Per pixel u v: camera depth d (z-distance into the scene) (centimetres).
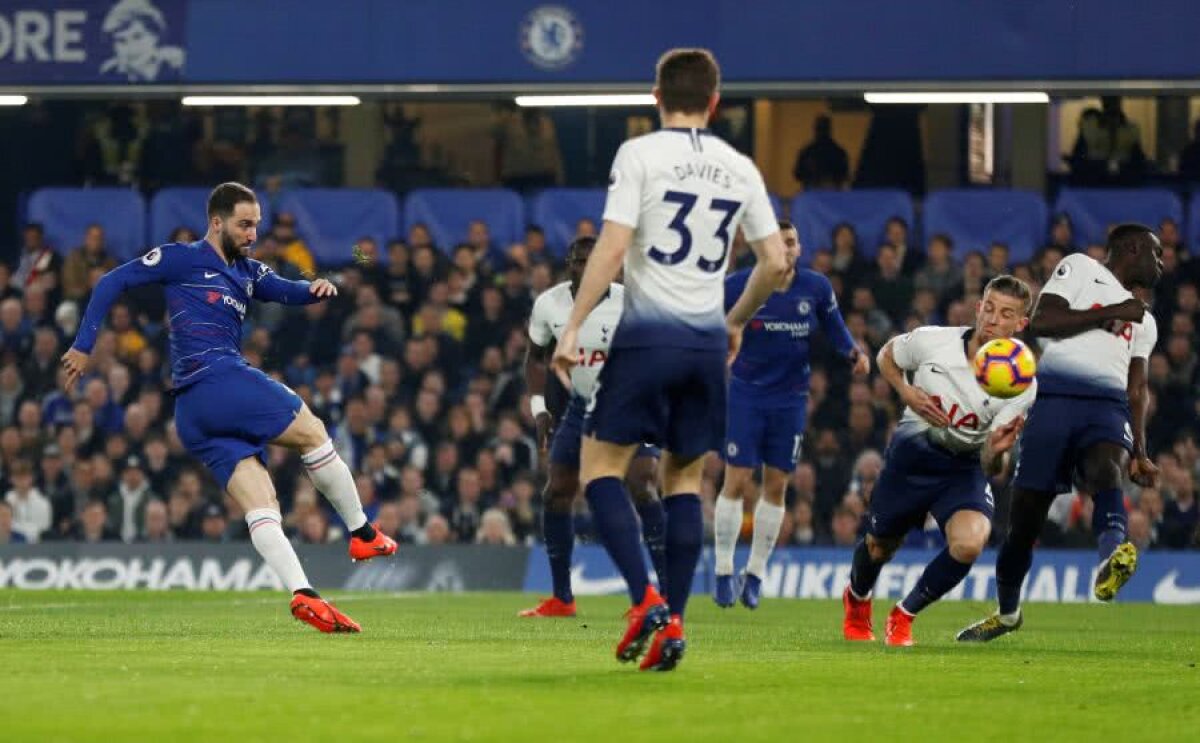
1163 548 2373
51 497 2520
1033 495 1294
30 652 1009
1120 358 1294
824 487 2408
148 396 2575
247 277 1232
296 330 2688
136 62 2492
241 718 689
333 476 1231
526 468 2508
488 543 2405
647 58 2428
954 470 1214
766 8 2408
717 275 889
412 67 2458
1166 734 703
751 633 1370
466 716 707
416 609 1764
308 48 2472
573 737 652
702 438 892
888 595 2269
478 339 2650
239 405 1200
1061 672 988
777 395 1750
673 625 877
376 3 2462
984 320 1177
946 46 2389
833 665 998
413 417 2558
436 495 2494
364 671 891
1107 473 1277
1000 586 1312
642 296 876
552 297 1573
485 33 2452
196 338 1207
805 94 2444
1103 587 1266
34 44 2492
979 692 857
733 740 655
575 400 1558
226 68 2483
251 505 1199
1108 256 1305
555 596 1645
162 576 2359
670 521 902
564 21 2442
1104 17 2369
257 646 1071
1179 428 2531
